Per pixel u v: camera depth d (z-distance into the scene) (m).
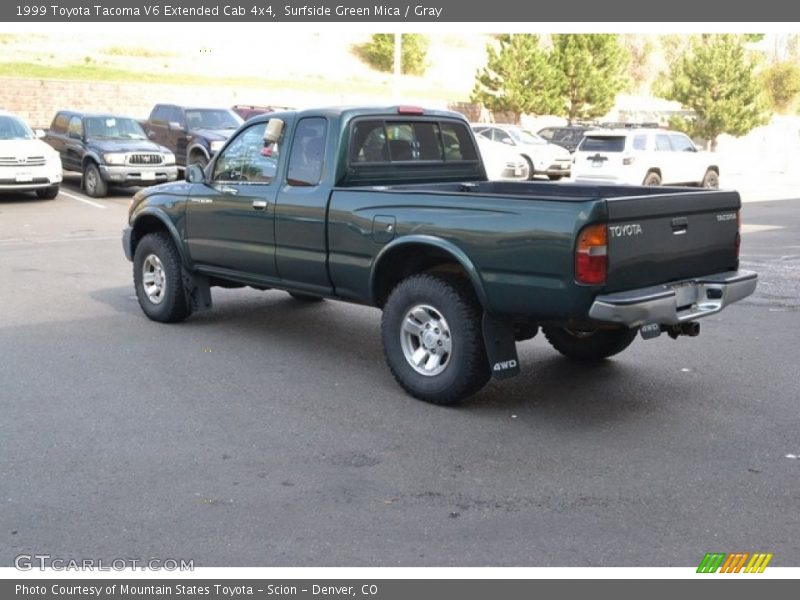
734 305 9.58
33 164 18.97
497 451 5.35
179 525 4.36
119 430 5.66
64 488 4.78
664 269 5.73
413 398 6.34
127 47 47.84
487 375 6.00
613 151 22.36
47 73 37.91
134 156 20.02
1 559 4.05
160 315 8.52
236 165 7.67
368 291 6.56
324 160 6.85
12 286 10.34
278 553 4.11
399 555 4.09
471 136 7.84
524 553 4.11
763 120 39.38
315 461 5.18
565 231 5.30
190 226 8.05
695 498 4.68
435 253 6.06
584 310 5.34
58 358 7.32
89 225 15.98
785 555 4.09
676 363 7.31
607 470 5.05
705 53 38.81
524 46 36.41
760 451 5.36
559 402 6.29
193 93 36.50
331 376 6.89
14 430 5.64
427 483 4.88
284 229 7.09
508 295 5.62
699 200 5.91
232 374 6.93
